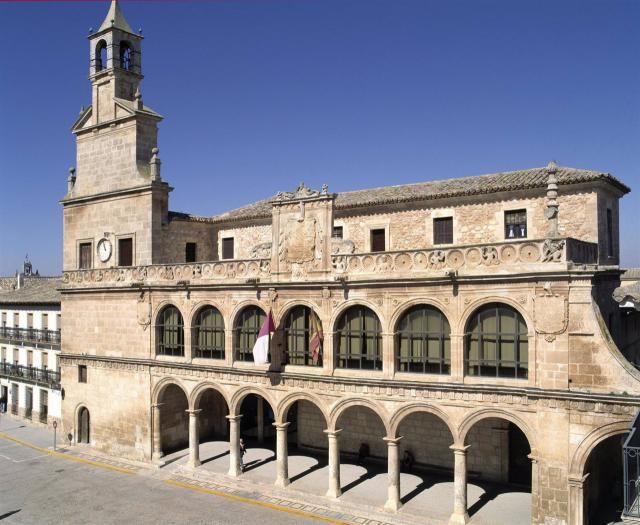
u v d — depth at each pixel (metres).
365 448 36.19
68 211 43.97
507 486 31.23
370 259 29.30
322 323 30.84
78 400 42.72
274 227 32.78
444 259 27.14
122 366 39.72
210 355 35.84
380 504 29.09
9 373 56.56
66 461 39.72
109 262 41.06
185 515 29.53
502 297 25.59
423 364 28.11
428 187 37.66
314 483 32.50
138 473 36.53
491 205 32.75
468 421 26.45
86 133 43.06
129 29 42.41
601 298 26.70
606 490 28.94
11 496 33.09
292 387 31.83
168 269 37.25
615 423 23.03
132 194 39.91
